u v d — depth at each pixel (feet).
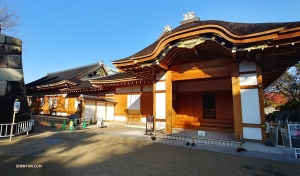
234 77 22.62
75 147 18.88
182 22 35.58
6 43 26.63
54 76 92.53
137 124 42.24
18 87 26.94
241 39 18.65
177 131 30.09
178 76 27.96
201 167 13.34
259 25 22.22
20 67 28.12
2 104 24.14
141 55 26.63
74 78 68.39
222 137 24.25
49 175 11.38
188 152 17.48
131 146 19.77
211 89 33.58
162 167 13.29
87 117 43.70
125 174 11.83
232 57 21.90
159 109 29.17
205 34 21.31
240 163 14.24
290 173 12.20
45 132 28.60
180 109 36.63
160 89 29.60
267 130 26.04
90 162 14.12
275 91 80.28
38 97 76.79
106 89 53.57
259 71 21.24
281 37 17.48
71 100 62.59
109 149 18.30
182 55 27.22
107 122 47.60
